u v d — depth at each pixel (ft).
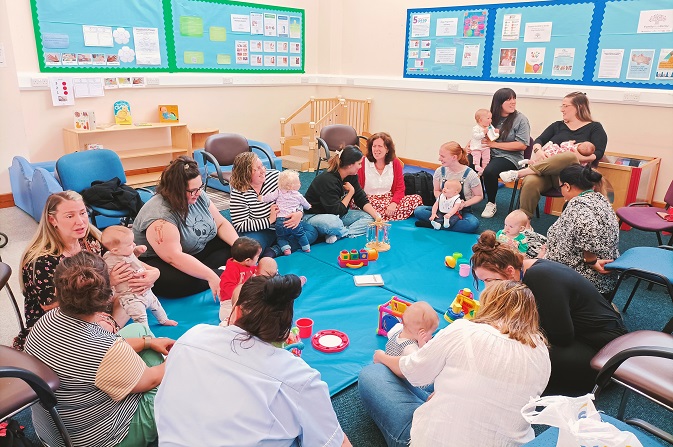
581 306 6.54
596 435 3.33
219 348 3.74
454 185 13.05
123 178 13.32
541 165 13.44
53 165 14.60
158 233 8.80
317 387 3.91
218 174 15.23
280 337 3.87
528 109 18.56
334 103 24.47
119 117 18.06
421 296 9.40
